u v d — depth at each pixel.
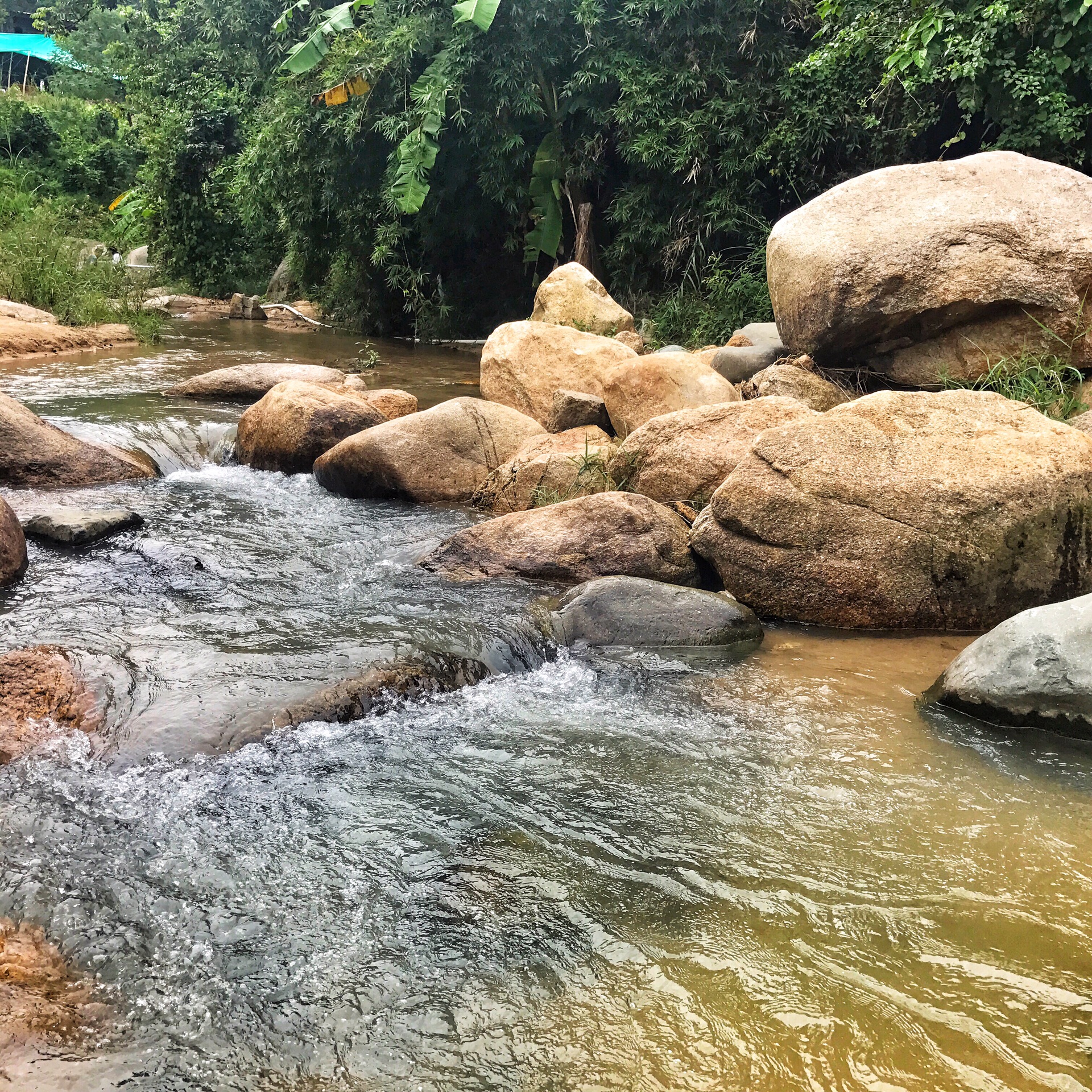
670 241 16.09
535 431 8.52
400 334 20.06
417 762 4.10
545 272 18.81
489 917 3.14
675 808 3.78
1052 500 5.52
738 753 4.23
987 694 4.48
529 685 4.92
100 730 4.07
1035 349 7.75
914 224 7.83
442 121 16.52
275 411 9.12
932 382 8.15
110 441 8.99
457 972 2.89
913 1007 2.75
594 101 16.27
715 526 6.00
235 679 4.48
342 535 7.19
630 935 3.05
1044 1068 2.54
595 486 7.40
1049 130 11.29
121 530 6.93
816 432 5.86
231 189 22.52
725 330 14.18
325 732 4.27
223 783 3.85
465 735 4.36
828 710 4.65
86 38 39.91
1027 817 3.74
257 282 26.06
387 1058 2.58
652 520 6.25
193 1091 2.46
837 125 14.72
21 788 3.72
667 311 15.33
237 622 5.29
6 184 28.77
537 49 15.88
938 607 5.68
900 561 5.65
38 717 4.11
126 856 3.38
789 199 15.96
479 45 15.98
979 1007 2.75
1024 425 5.79
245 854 3.43
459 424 8.30
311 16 19.73
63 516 6.74
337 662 4.71
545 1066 2.55
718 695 4.81
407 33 16.14
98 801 3.68
